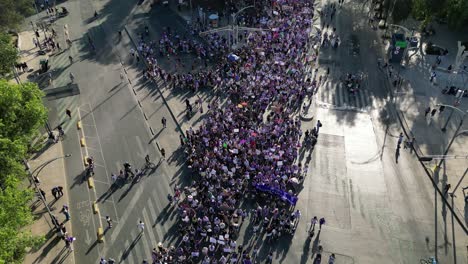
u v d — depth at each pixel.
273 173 50.06
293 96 64.19
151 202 48.00
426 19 78.56
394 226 46.03
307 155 54.97
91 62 73.62
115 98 64.75
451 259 42.69
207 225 43.81
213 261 41.25
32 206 47.41
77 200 48.34
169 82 67.75
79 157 54.12
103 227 45.22
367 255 43.00
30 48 77.56
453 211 47.53
